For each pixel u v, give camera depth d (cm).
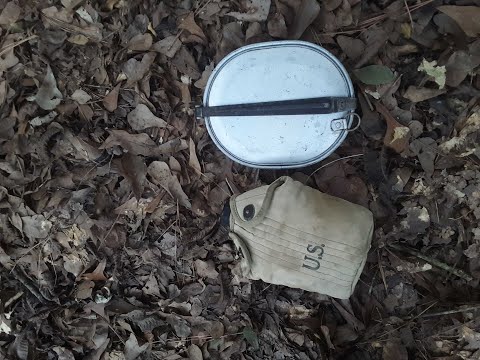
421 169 57
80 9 57
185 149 59
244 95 54
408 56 56
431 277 59
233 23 57
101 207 59
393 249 59
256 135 55
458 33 54
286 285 55
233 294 61
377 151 58
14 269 60
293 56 53
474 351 57
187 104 58
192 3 57
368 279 60
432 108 56
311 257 52
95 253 60
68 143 58
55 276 60
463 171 56
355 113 55
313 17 55
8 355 60
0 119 57
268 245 53
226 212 57
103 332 61
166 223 60
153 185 59
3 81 56
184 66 58
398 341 59
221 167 59
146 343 61
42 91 57
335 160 58
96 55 58
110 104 58
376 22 56
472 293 58
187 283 61
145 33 57
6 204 58
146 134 58
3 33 56
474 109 55
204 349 61
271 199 52
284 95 53
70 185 59
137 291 61
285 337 60
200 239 60
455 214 57
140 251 60
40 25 57
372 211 58
